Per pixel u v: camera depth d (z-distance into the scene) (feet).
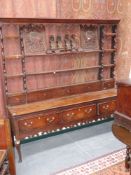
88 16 10.89
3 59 9.12
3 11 8.89
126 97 6.34
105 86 11.97
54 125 9.66
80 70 11.28
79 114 10.14
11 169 7.38
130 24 11.93
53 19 9.50
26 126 9.03
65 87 10.85
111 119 12.99
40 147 10.24
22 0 9.14
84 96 10.87
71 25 10.41
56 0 9.84
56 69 10.71
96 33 11.18
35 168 8.61
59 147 10.20
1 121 7.02
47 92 10.44
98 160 9.06
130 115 6.32
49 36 10.09
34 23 9.33
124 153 9.55
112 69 12.13
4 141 7.11
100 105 10.61
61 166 8.71
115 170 8.35
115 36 11.59
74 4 10.34
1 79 9.48
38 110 9.14
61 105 9.66
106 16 11.37
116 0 11.35
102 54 11.51
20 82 9.98
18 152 9.04
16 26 9.32
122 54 12.19
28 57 9.86
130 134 6.40
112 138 10.94
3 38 9.09
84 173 8.22
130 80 6.55
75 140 10.85
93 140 10.79
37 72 10.16
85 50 10.89
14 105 9.77
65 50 10.41
